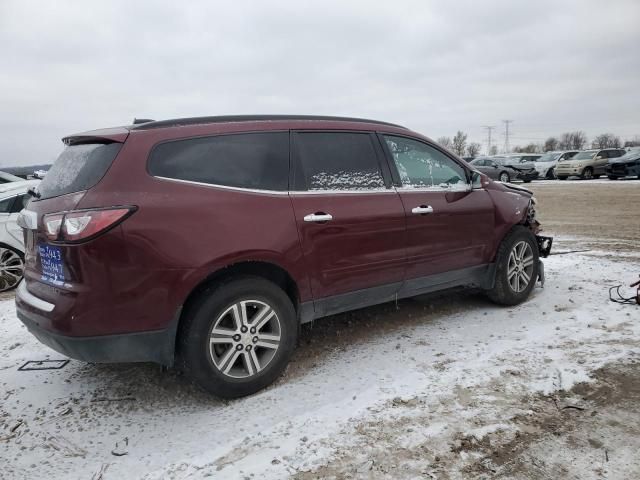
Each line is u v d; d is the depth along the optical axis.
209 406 3.17
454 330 4.25
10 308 5.62
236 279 3.13
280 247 3.29
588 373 3.27
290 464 2.48
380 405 2.99
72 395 3.39
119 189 2.86
